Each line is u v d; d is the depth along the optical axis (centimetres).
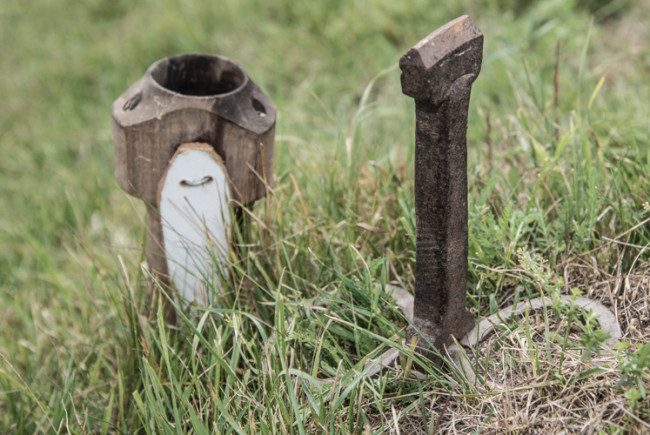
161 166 69
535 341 66
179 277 72
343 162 81
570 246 71
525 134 78
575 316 65
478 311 68
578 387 64
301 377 64
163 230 71
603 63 91
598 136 80
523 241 72
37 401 70
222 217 69
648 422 61
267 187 71
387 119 94
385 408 66
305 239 74
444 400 65
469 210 72
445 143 62
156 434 69
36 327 80
